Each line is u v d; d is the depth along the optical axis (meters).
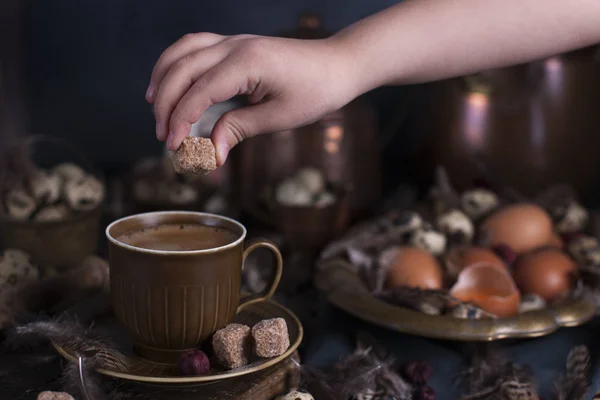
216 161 0.68
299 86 0.68
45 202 0.89
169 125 0.67
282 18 1.22
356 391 0.70
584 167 0.99
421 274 0.81
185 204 1.00
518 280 0.83
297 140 1.00
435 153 1.05
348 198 0.99
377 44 0.69
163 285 0.66
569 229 0.92
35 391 0.68
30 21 1.21
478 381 0.72
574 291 0.80
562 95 0.97
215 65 0.67
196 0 1.22
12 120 1.19
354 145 1.02
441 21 0.70
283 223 0.96
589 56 0.97
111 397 0.65
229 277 0.68
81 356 0.66
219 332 0.67
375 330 0.77
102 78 1.24
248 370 0.65
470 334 0.73
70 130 1.25
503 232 0.87
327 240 0.96
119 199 1.07
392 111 1.20
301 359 0.74
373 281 0.81
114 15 1.21
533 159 0.99
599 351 0.75
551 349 0.75
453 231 0.89
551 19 0.70
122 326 0.69
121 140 1.26
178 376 0.66
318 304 0.83
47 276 0.83
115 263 0.67
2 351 0.74
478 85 0.99
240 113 0.69
